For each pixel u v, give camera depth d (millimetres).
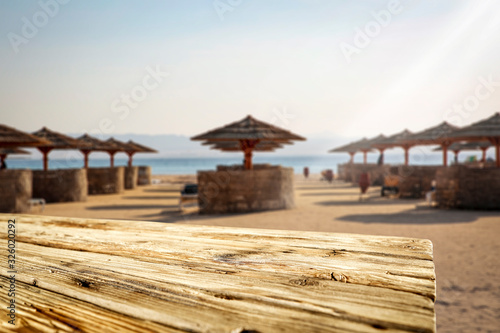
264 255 1151
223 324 685
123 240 1418
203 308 760
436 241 7074
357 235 1467
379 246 1245
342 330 636
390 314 689
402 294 793
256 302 779
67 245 1342
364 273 945
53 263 1112
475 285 4598
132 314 776
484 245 6676
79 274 1009
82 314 800
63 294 905
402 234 7809
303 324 667
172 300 810
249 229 1640
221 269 1020
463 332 3383
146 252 1229
